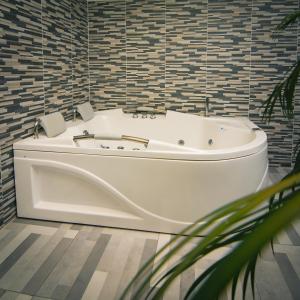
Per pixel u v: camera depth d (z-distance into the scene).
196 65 3.30
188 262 0.33
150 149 2.05
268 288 1.47
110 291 1.46
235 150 1.92
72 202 2.12
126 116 3.38
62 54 2.82
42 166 2.07
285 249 1.80
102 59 3.45
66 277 1.56
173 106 3.44
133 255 1.75
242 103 3.32
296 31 3.08
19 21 2.13
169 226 1.97
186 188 1.90
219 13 3.15
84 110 3.11
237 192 1.94
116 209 2.06
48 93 2.61
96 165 1.99
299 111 3.22
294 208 0.28
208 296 0.31
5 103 2.02
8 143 2.06
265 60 3.18
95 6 3.33
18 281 1.53
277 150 3.36
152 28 3.29
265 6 3.08
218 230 0.32
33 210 2.14
